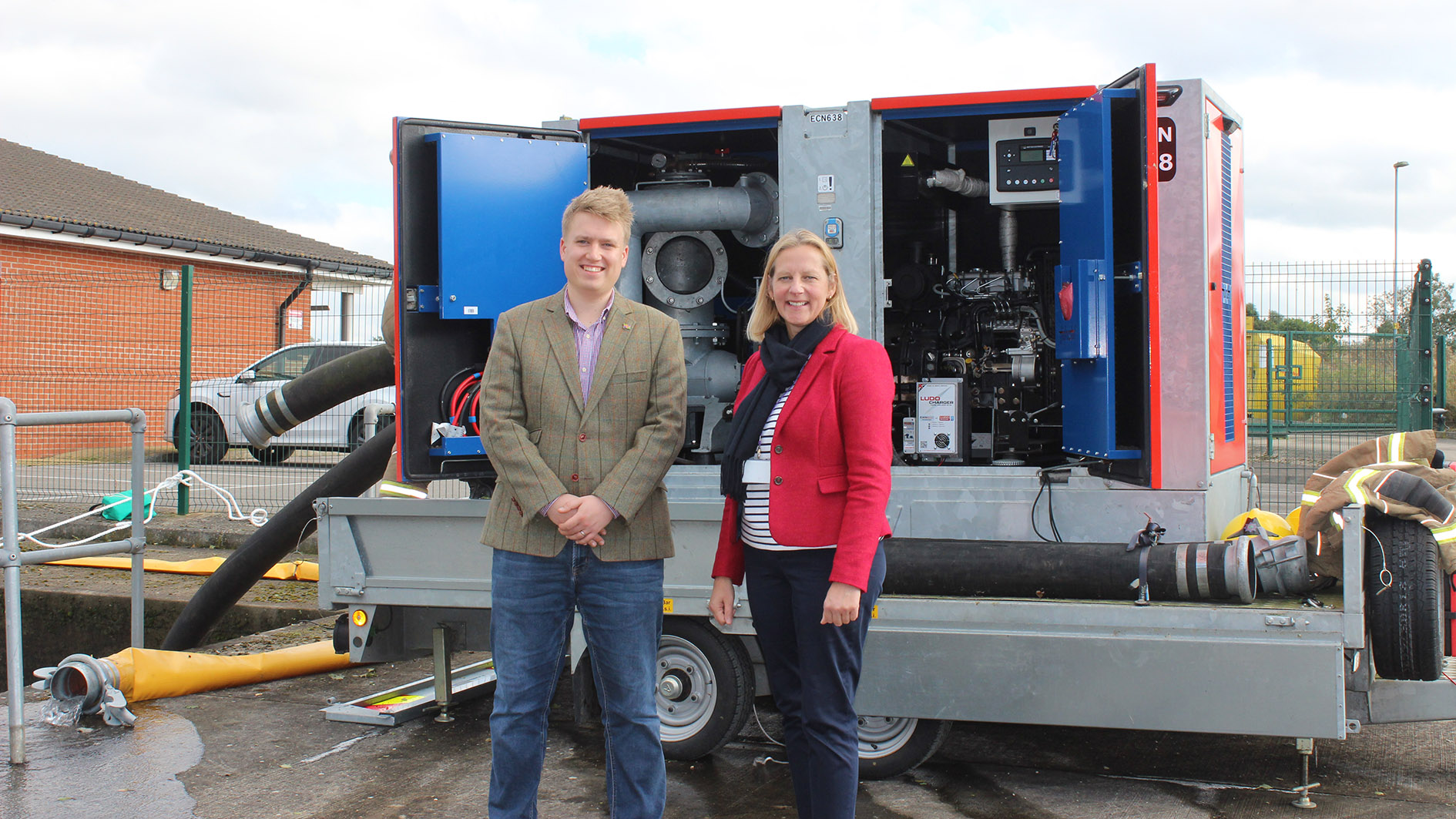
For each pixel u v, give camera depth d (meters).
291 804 3.32
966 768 3.68
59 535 8.35
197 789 3.45
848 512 2.44
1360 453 3.71
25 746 3.85
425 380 4.04
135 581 4.64
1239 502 4.32
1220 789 3.43
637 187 4.71
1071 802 3.33
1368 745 3.86
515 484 2.54
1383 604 3.20
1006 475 3.91
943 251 5.07
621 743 2.68
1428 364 8.11
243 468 8.78
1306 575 3.24
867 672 3.39
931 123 4.55
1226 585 3.17
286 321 9.45
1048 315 4.69
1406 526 3.23
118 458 9.79
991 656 3.28
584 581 2.62
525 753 2.62
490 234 3.94
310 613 6.31
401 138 3.92
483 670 4.84
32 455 10.09
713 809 3.30
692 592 3.57
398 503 3.89
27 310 10.17
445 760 3.76
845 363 2.52
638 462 2.58
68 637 6.87
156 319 9.52
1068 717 3.22
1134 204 3.58
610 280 2.66
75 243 14.45
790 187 4.16
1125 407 3.73
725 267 4.71
